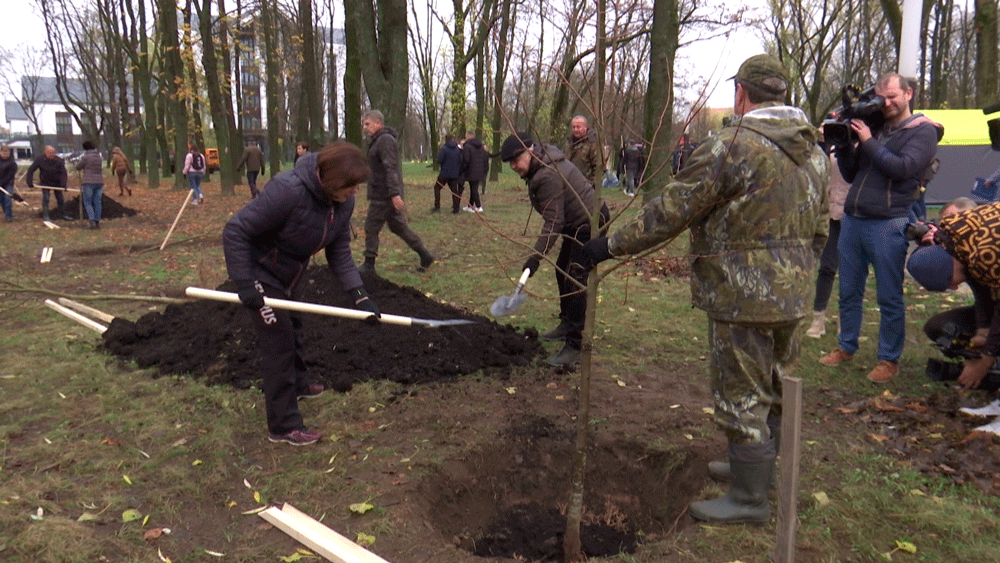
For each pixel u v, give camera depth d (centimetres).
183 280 805
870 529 294
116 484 332
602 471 380
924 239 409
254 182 1869
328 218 357
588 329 280
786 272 270
